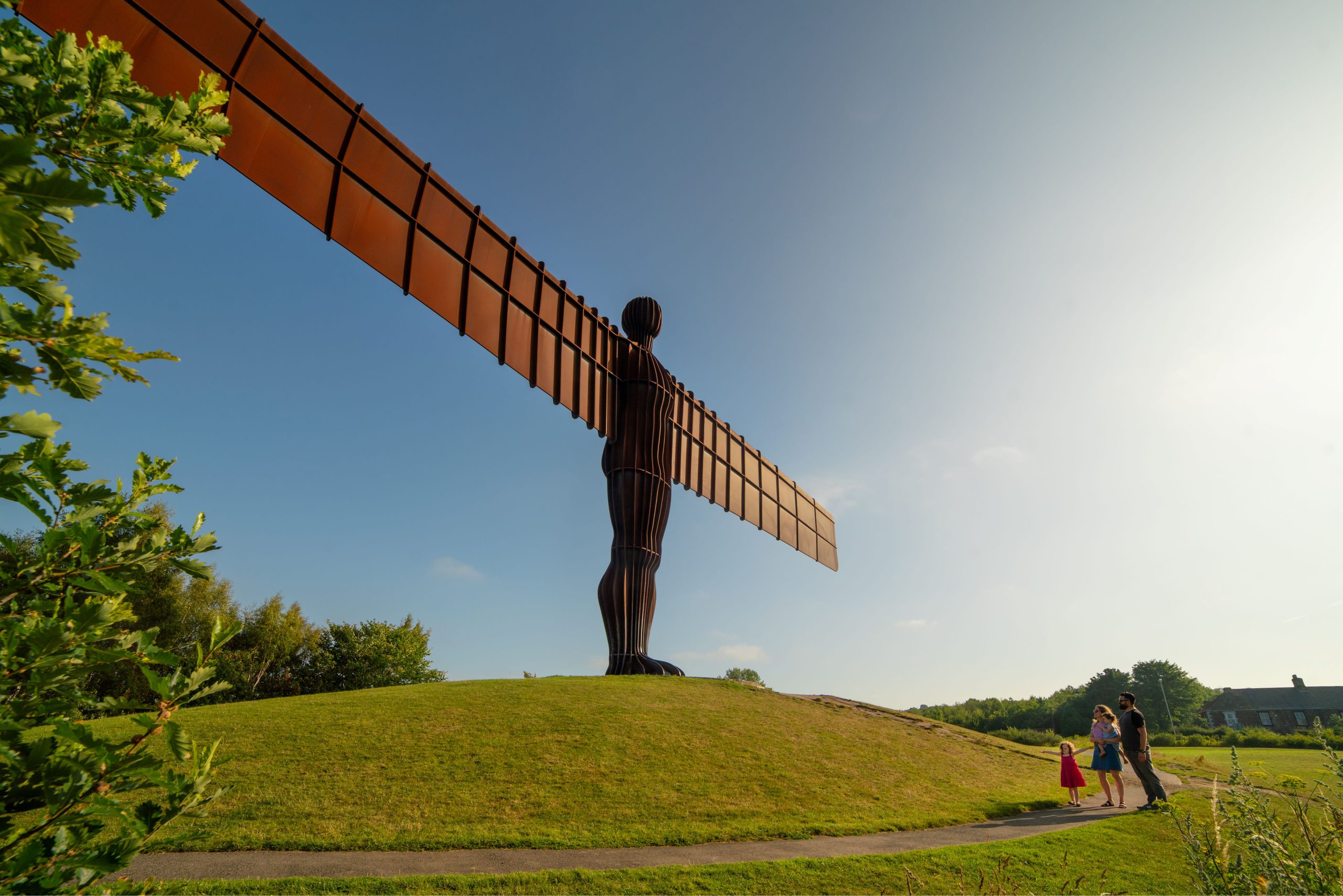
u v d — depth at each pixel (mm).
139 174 1944
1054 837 9609
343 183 15305
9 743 1797
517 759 12906
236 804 10211
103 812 1969
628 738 14703
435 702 17125
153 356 1867
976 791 14141
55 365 1731
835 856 8898
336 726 14570
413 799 10750
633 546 26172
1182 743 31906
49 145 1819
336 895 7133
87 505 1982
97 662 1917
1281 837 4309
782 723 18016
